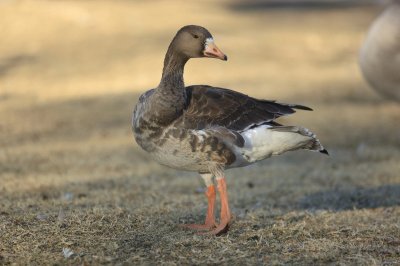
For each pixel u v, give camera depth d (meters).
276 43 28.42
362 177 13.18
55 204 9.99
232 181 12.84
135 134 8.38
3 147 15.36
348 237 8.55
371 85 16.59
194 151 8.02
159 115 7.99
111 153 15.01
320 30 31.94
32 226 8.45
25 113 18.92
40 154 14.74
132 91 21.38
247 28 31.48
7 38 28.33
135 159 14.59
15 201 10.33
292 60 25.84
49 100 20.48
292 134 8.09
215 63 24.80
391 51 15.59
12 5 31.67
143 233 8.36
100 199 10.71
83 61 25.33
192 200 10.95
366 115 18.59
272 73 23.52
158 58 25.03
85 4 33.72
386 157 14.84
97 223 8.56
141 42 27.52
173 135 8.01
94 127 17.50
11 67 24.89
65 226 8.45
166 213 9.48
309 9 39.84
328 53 27.28
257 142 8.19
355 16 37.38
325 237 8.53
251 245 8.05
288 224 9.04
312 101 19.94
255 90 20.97
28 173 13.05
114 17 31.67
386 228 9.02
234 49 26.92
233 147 8.09
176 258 7.55
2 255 7.55
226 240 8.12
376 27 15.94
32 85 22.55
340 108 19.27
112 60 25.23
